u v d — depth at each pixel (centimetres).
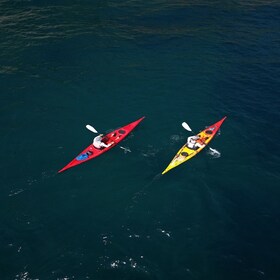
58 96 4375
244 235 2953
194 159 3597
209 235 2942
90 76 4719
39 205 3142
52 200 3191
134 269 2692
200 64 5044
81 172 3444
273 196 3281
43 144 3734
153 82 4675
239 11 6475
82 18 5925
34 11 5969
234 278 2662
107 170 3472
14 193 3231
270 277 2675
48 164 3522
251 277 2672
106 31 5656
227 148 3747
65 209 3120
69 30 5591
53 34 5459
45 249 2811
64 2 6312
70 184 3334
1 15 5766
